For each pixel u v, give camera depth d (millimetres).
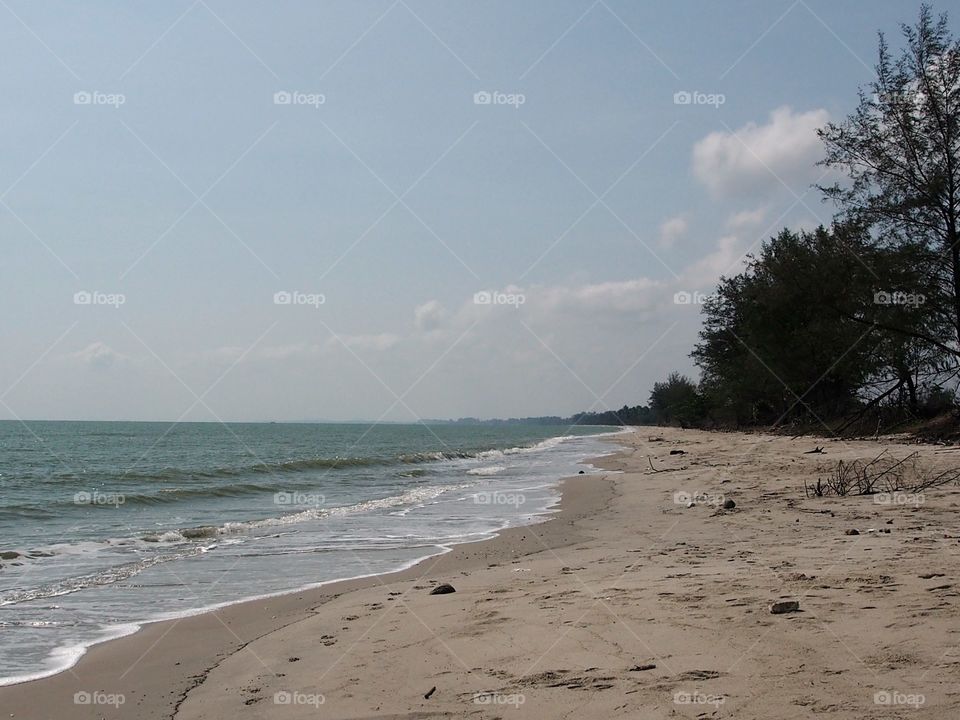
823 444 36406
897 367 35031
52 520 17688
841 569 8789
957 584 7680
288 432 132875
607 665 6031
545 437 108625
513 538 14328
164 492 23016
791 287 47062
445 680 6055
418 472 34094
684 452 41125
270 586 10352
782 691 5172
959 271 30906
